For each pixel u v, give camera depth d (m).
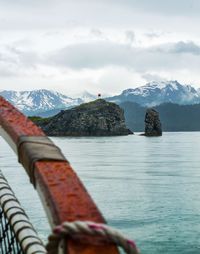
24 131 2.96
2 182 3.49
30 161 2.61
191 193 55.00
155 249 28.83
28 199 47.97
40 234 31.14
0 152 155.75
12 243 3.15
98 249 1.94
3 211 3.25
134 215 40.53
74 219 2.06
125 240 1.93
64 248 2.01
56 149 2.76
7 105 3.43
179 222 36.94
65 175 2.45
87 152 145.12
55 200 2.21
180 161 108.06
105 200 50.06
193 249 28.59
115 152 145.12
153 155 131.12
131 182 67.50
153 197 52.03
